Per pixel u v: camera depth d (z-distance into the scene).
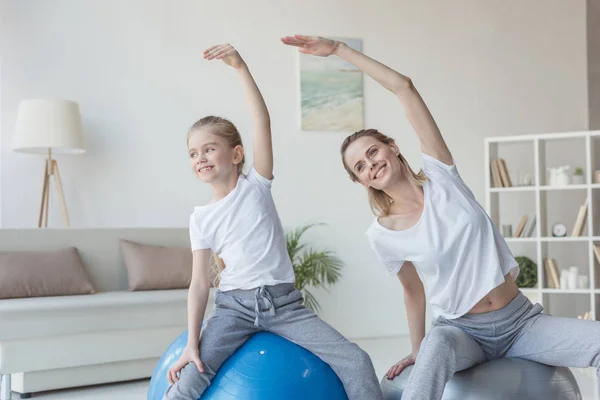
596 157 5.84
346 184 5.98
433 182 2.34
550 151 6.39
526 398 2.13
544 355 2.23
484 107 6.32
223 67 5.73
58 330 3.79
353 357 2.18
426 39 6.21
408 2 6.18
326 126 5.93
